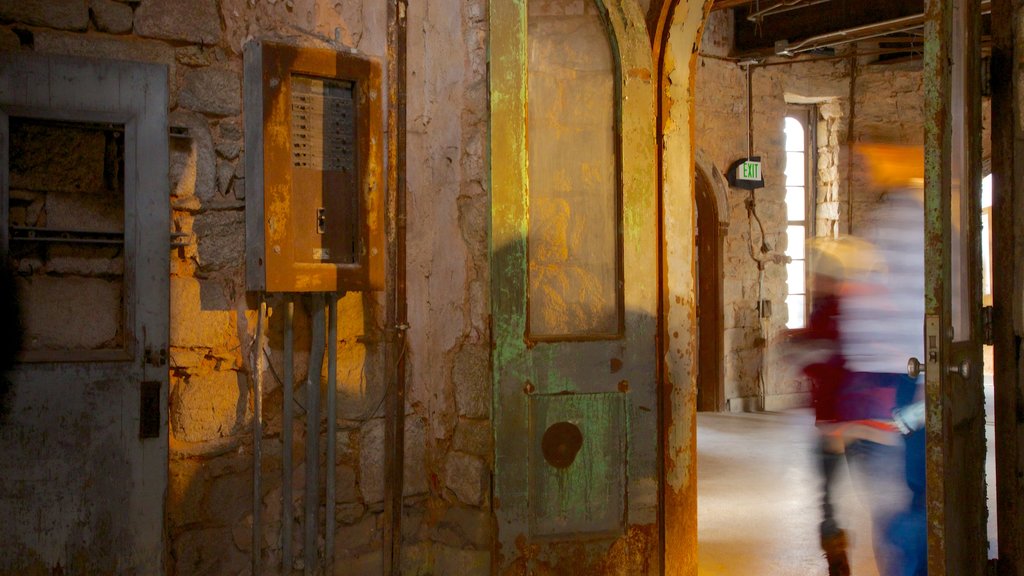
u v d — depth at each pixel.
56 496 2.86
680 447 3.80
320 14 3.48
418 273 3.75
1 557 2.78
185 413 3.18
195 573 3.21
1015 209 3.14
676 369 3.80
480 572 3.54
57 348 2.91
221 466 3.28
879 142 9.90
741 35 9.13
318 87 3.31
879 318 3.84
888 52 9.45
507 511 3.48
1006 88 3.19
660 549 3.74
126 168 2.96
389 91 3.61
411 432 3.72
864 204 9.99
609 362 3.66
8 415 2.79
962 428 2.99
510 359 3.49
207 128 3.23
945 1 2.88
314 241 3.30
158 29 3.12
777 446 7.27
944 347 2.82
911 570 3.66
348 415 3.57
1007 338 3.15
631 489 3.68
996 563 3.18
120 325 3.02
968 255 3.14
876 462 3.79
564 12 3.71
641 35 3.75
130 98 2.96
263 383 3.38
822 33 8.22
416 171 3.74
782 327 9.81
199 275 3.22
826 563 4.18
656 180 3.81
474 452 3.58
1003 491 3.15
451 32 3.66
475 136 3.58
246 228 3.30
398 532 3.65
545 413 3.55
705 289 9.37
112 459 2.94
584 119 3.73
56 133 2.94
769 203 9.66
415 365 3.74
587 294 3.72
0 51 2.76
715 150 9.22
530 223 3.63
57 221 2.93
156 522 3.01
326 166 3.32
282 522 3.40
